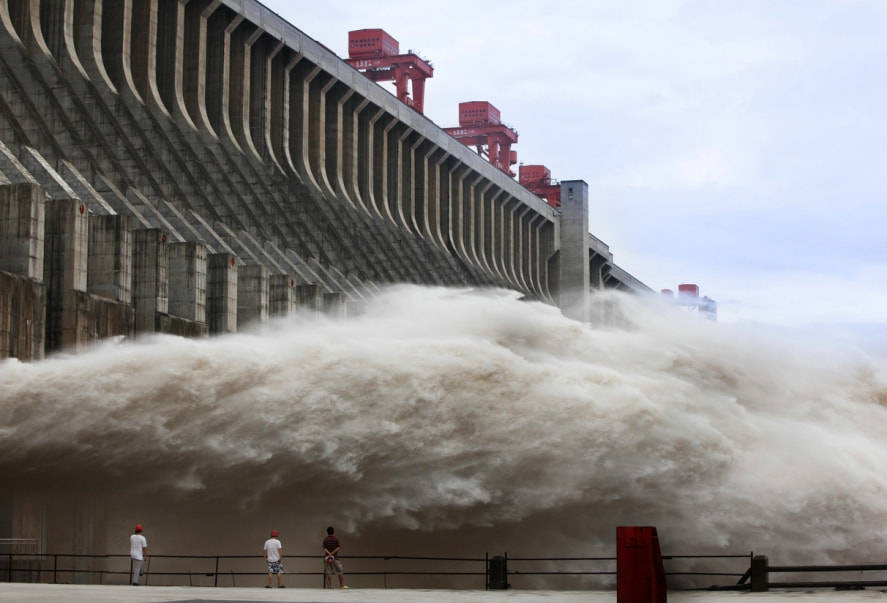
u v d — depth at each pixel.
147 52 71.00
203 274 53.75
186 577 39.72
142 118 68.44
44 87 60.88
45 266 45.78
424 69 127.75
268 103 82.19
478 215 113.25
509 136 144.75
